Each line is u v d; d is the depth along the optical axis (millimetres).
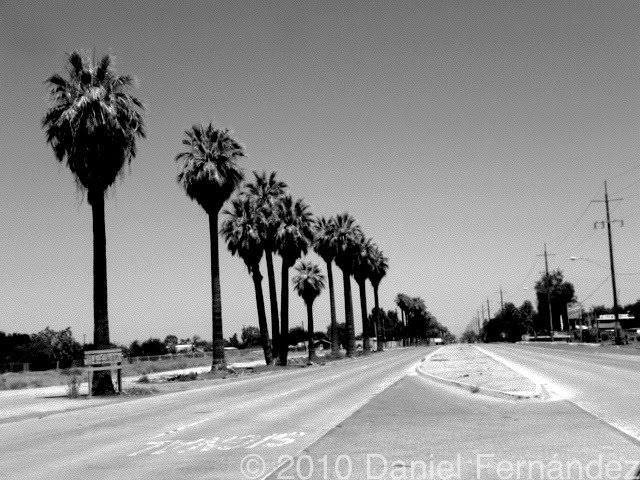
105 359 29328
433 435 13641
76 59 29969
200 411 21062
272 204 60781
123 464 11602
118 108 29938
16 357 88625
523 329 167750
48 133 29969
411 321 199375
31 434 16516
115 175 30625
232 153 48625
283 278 62000
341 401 22750
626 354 52500
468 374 32969
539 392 21547
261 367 56344
